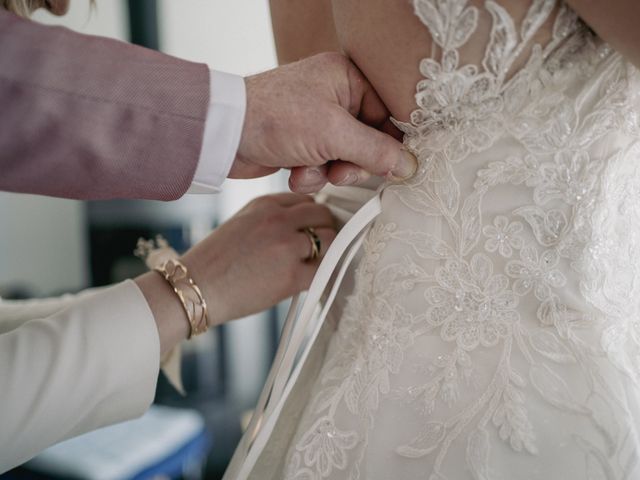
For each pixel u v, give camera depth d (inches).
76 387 27.9
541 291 24.6
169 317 31.0
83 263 114.0
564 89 24.4
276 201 35.0
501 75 24.2
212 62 111.7
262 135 24.7
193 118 23.3
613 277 25.2
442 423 23.9
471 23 23.4
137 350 29.5
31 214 112.7
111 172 23.3
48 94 22.1
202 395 111.0
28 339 28.2
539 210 24.6
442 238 25.8
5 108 22.0
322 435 25.9
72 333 28.7
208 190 25.1
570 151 24.4
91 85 22.5
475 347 24.7
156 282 31.8
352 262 31.2
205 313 31.5
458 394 24.1
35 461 75.3
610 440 22.3
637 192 25.7
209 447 109.0
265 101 24.6
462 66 24.5
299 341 27.1
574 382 23.6
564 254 24.5
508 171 24.8
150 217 111.0
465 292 25.2
